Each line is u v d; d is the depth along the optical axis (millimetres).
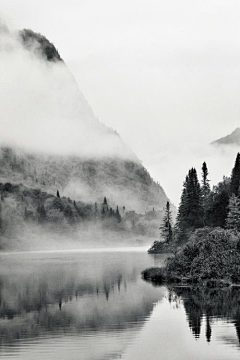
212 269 83625
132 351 41562
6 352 41750
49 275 108625
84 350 42125
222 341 44094
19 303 66188
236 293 70562
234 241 87500
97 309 60219
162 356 40156
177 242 178875
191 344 43438
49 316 56219
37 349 42500
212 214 154250
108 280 94062
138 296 70500
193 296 68875
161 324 50969
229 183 177625
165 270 93562
